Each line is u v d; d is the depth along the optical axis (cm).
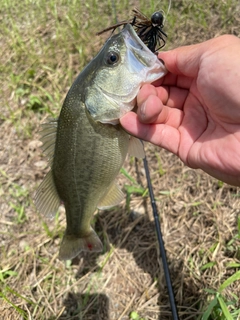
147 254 43
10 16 77
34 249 44
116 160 29
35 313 39
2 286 41
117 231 45
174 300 36
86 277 42
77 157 29
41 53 68
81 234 34
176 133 31
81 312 40
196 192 47
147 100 26
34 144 55
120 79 27
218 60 27
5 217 48
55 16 73
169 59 30
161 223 45
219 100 27
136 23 27
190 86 32
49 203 32
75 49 67
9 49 70
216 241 41
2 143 56
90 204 32
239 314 34
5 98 62
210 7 69
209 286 38
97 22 71
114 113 28
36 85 62
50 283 42
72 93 29
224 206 44
